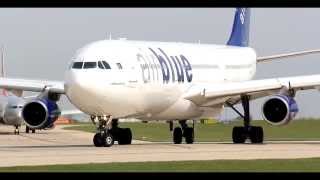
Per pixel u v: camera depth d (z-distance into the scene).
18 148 82.81
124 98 83.69
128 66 84.56
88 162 60.50
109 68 82.25
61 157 65.62
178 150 75.62
